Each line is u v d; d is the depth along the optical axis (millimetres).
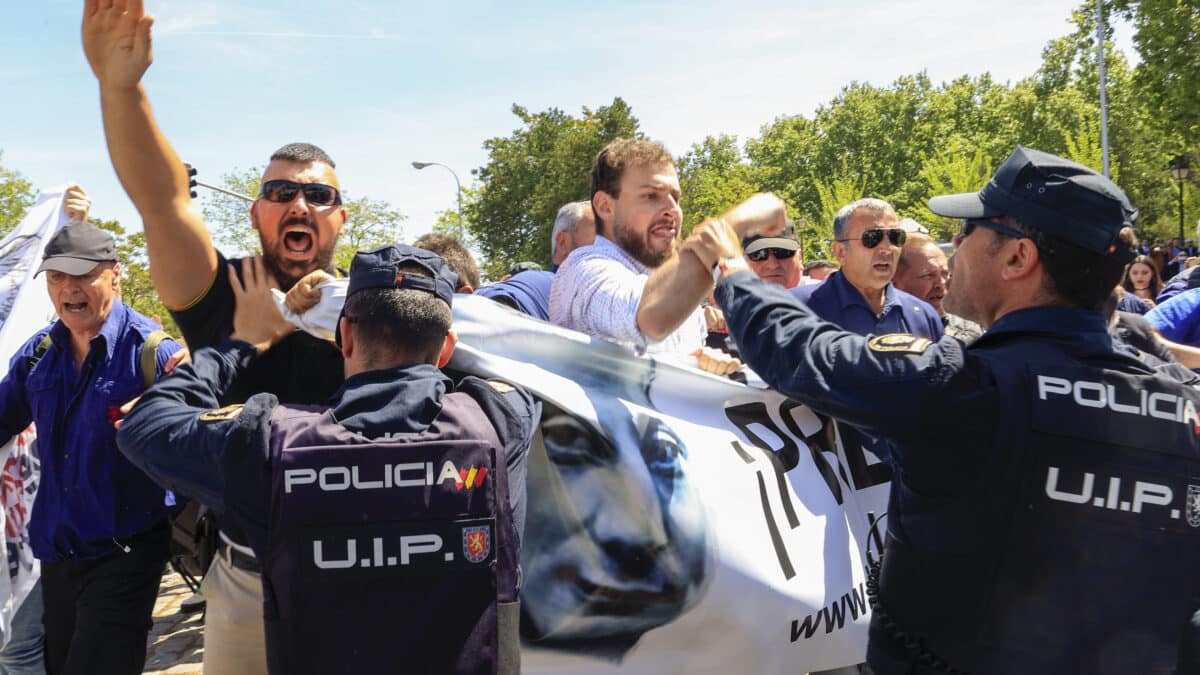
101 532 3098
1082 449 1541
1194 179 28344
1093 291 1673
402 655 1549
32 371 3314
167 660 4762
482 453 1646
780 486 2303
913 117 63906
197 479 1696
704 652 2125
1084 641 1541
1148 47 23266
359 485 1587
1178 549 1547
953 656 1617
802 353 1699
